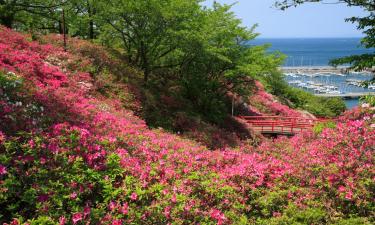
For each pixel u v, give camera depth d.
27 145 6.61
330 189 7.52
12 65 13.38
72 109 10.12
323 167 8.10
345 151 8.62
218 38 21.28
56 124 8.07
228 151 10.17
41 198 5.75
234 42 22.39
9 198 5.86
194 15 19.86
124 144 8.52
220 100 26.52
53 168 6.45
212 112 22.95
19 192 5.80
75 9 25.38
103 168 7.08
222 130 18.81
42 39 19.69
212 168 8.66
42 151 6.77
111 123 10.13
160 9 17.77
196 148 9.98
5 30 17.83
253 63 22.39
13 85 9.37
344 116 11.33
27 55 15.21
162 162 7.93
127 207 6.09
